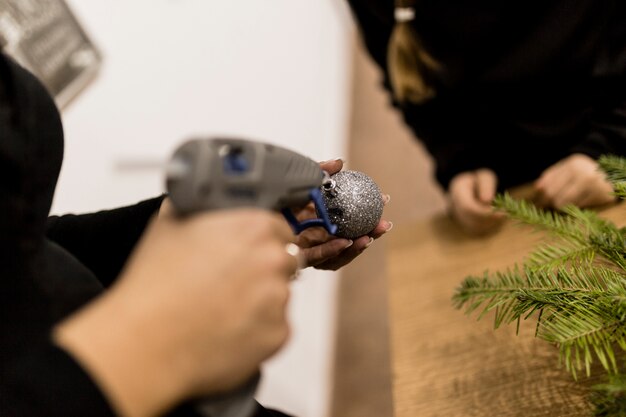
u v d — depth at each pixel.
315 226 0.39
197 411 0.31
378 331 1.65
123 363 0.25
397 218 1.81
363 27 0.98
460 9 0.80
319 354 1.61
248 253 0.27
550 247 0.48
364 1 0.91
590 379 0.48
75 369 0.25
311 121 2.04
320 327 1.66
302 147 1.91
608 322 0.39
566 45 0.76
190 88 1.42
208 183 0.28
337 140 2.20
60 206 0.95
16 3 0.91
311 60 2.21
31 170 0.34
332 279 1.82
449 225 0.85
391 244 0.88
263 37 1.89
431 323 0.68
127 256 0.47
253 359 0.28
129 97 1.20
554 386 0.50
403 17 0.85
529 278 0.45
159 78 1.32
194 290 0.26
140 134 1.21
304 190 0.34
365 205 0.41
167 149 1.27
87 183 1.04
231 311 0.27
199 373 0.27
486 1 0.78
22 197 0.33
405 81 0.92
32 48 0.92
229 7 1.73
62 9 1.02
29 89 0.36
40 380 0.25
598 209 0.68
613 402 0.35
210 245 0.27
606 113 0.76
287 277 0.29
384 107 2.25
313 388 1.53
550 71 0.79
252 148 0.31
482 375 0.57
